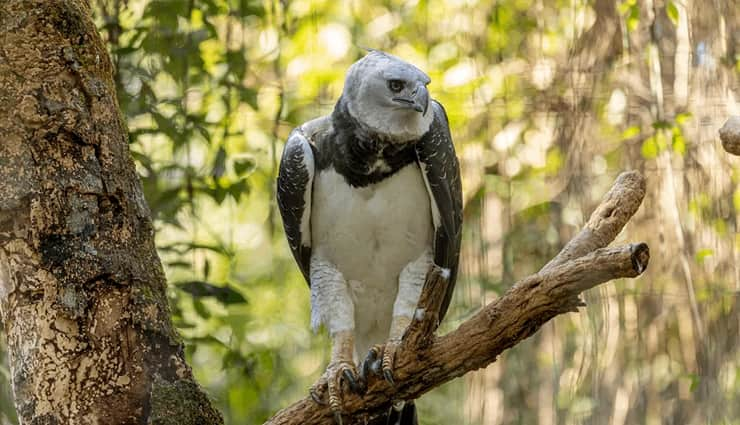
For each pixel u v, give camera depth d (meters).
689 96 13.35
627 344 13.53
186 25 13.01
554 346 14.38
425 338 5.83
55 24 5.61
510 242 14.94
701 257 12.84
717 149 13.19
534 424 14.60
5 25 5.55
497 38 15.66
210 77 12.89
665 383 13.31
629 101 14.02
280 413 6.53
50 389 5.38
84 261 5.46
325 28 15.95
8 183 5.45
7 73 5.52
